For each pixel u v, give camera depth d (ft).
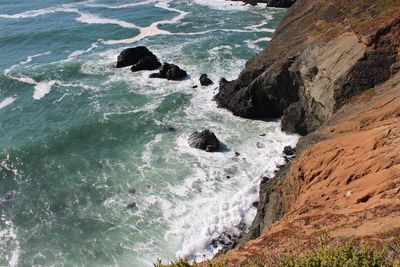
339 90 110.32
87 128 144.97
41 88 179.42
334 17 145.28
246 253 51.60
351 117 92.84
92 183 116.47
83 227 100.48
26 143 137.28
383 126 72.23
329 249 36.04
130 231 97.50
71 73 192.34
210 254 89.56
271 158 121.29
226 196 106.11
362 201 55.88
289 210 72.74
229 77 177.58
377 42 112.47
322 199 64.23
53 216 105.29
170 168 119.75
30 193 114.83
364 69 109.19
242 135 134.82
